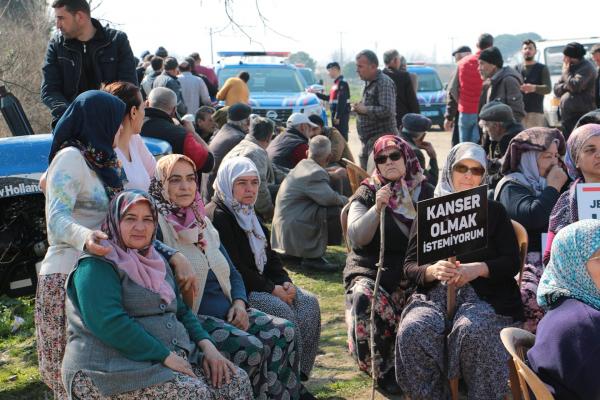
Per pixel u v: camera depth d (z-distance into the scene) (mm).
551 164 5312
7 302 6145
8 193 5605
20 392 4922
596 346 3139
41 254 5898
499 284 4617
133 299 3580
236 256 4867
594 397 3129
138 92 4176
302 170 7727
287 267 7859
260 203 8055
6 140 5836
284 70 17328
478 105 11562
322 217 7609
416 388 4504
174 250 3971
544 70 11891
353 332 4992
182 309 3922
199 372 3824
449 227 4230
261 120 8203
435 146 18500
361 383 5082
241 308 4422
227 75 17172
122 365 3459
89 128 3762
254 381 4180
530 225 5191
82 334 3502
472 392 4414
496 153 7238
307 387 5043
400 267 5023
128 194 3580
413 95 10656
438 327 4477
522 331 3598
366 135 9648
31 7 12352
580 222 3354
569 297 3316
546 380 3234
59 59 5938
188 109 13203
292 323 4453
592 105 11430
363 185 5219
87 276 3457
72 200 3648
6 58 11719
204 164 7508
